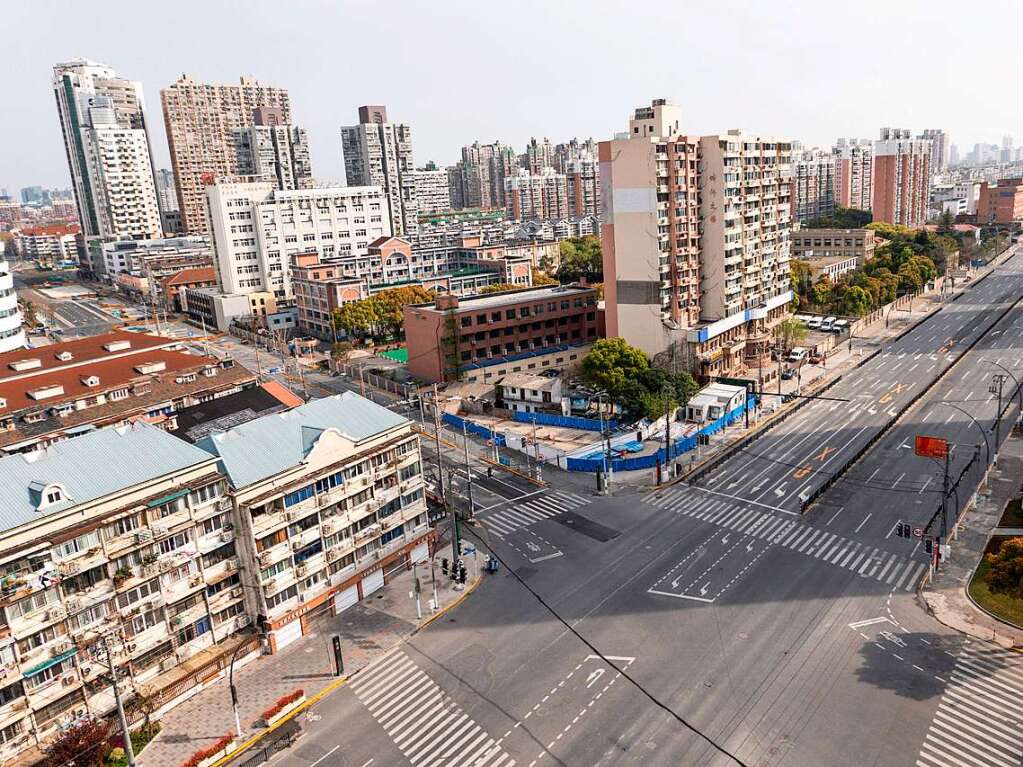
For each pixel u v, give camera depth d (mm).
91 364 109625
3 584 48219
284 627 64062
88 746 48719
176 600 58188
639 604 66625
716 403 113750
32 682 50188
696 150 130250
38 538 51031
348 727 53656
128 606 55250
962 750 47219
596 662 58594
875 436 103500
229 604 62062
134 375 108812
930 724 49688
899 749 47625
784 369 139750
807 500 84312
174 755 52156
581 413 120188
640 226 128250
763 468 96562
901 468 93125
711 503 87062
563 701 54375
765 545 75938
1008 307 189250
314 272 194375
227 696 58188
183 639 59281
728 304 136625
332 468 67688
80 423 95938
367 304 175625
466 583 72438
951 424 107688
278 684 59219
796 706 52094
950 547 72750
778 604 65062
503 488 95938
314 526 66562
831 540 76062
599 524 83688
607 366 116875
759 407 119625
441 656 61219
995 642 58125
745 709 52125
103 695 53719
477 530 84250
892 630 60406
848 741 48531
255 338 191500
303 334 199500
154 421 98125
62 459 56969
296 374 157250
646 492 91688
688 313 135250
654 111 128000
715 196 131500
